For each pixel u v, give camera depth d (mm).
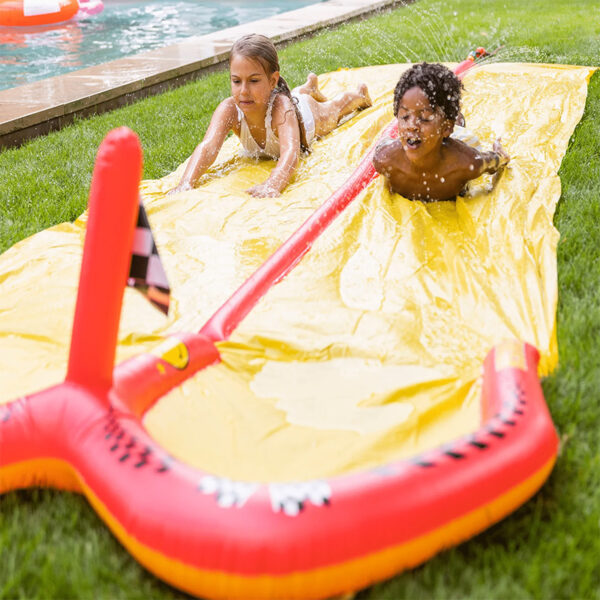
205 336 2402
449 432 2012
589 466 1827
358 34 8656
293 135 4020
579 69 5504
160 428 1965
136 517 1538
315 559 1451
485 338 2447
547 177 3623
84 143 5055
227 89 6527
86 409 1796
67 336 2535
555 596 1503
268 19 9828
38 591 1542
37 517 1767
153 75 6797
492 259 2914
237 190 3805
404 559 1535
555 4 10383
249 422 2039
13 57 9172
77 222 3504
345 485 1528
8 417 1836
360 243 3111
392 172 3430
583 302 2562
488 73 5422
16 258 3111
